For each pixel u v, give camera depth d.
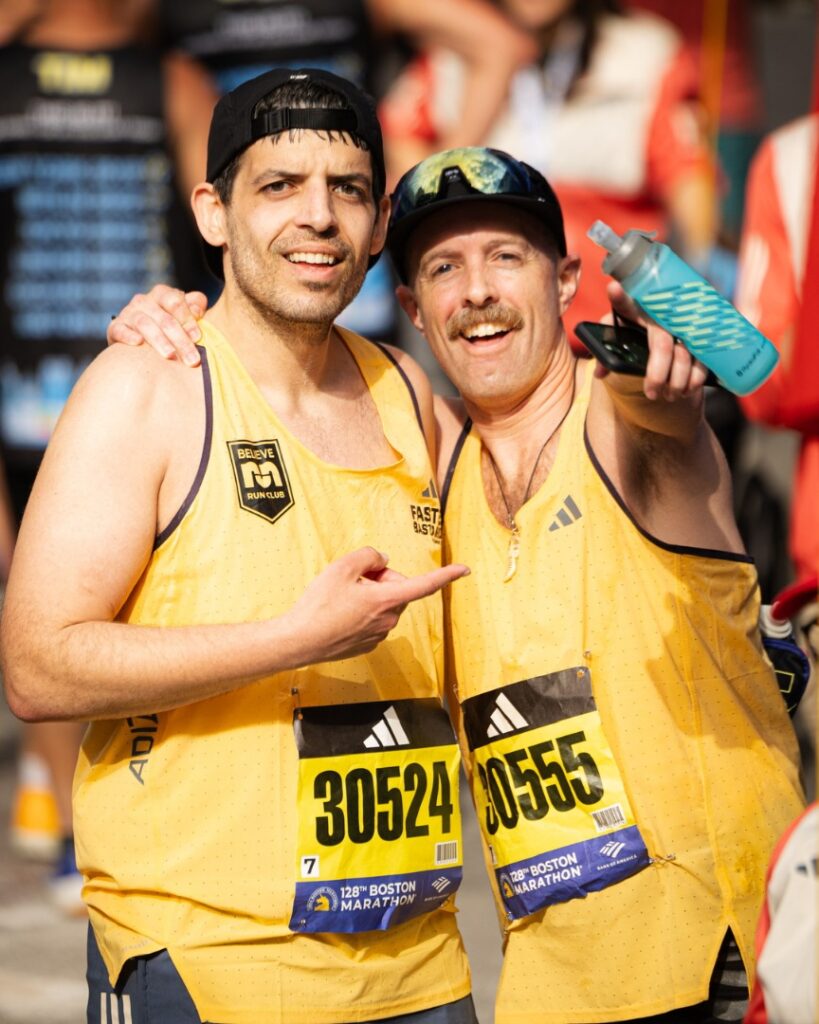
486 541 4.19
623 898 3.97
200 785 3.84
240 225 3.96
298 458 3.95
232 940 3.80
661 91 7.95
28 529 3.81
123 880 3.87
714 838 4.00
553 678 4.05
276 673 3.74
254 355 4.01
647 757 4.01
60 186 7.07
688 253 8.05
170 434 3.85
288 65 7.57
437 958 4.04
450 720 4.12
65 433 3.85
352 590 3.70
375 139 4.00
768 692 4.20
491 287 4.12
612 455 4.06
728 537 4.15
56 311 7.09
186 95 7.19
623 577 4.05
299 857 3.81
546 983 4.07
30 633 3.74
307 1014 3.81
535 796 4.06
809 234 3.95
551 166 8.00
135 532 3.80
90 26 7.10
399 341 7.75
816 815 3.47
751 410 6.01
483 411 4.27
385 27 7.87
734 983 4.00
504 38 7.93
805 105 16.22
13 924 6.61
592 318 7.26
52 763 6.85
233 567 3.84
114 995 3.95
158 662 3.68
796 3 16.45
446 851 4.01
